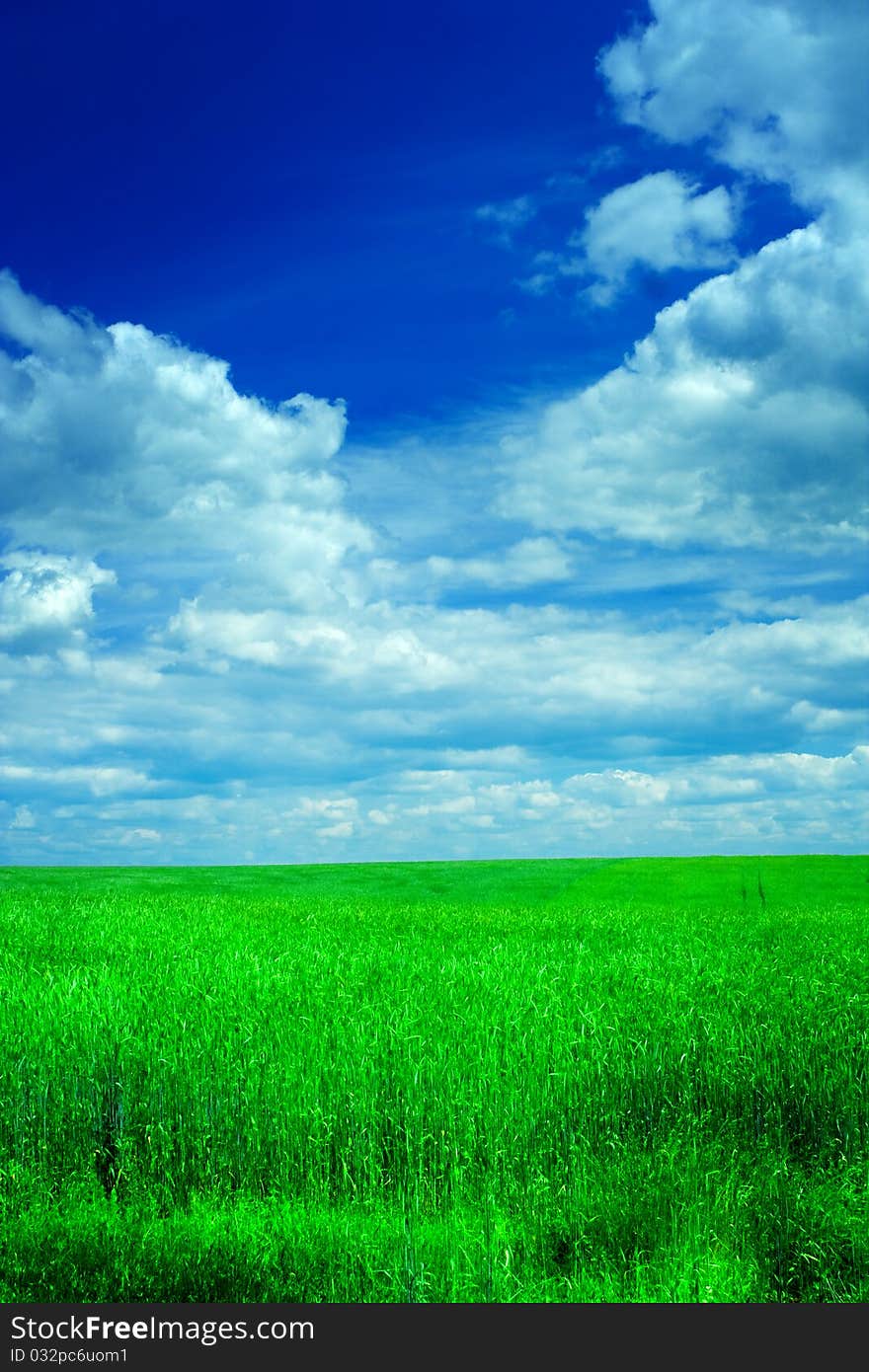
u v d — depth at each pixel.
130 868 42.75
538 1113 8.45
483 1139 8.12
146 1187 7.64
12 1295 6.26
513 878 38.72
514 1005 10.86
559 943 16.56
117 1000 10.88
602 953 15.55
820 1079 9.18
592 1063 9.28
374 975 12.91
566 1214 7.20
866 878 37.06
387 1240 6.82
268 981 12.09
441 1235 6.89
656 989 11.78
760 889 34.31
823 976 12.74
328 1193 7.62
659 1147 8.16
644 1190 7.45
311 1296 6.34
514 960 13.98
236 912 22.34
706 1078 9.24
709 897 32.69
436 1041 9.59
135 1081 8.84
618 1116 8.60
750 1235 6.91
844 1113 8.73
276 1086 8.60
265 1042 9.52
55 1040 9.48
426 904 26.98
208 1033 9.66
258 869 42.72
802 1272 6.59
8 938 16.55
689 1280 6.36
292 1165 7.93
